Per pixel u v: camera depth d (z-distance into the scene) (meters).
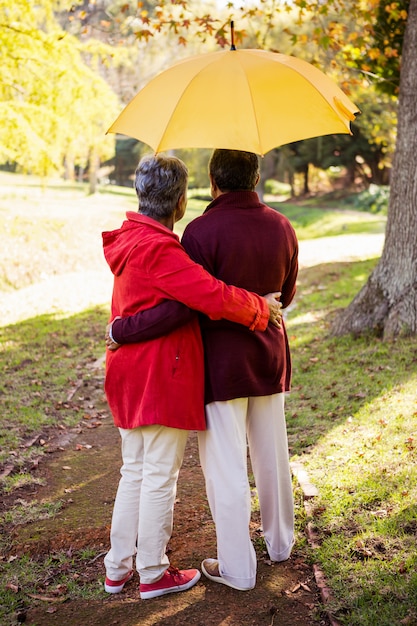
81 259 15.03
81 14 9.15
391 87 8.59
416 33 6.21
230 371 2.72
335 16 10.21
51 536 3.51
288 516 3.08
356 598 2.73
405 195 6.42
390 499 3.47
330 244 17.86
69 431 5.29
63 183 42.16
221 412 2.76
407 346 6.16
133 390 2.75
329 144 41.28
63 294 11.70
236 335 2.74
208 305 2.58
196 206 37.56
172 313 2.62
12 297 11.63
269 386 2.86
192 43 21.30
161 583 2.89
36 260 14.05
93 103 11.91
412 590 2.71
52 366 7.21
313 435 4.63
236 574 2.84
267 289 2.85
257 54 2.71
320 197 45.09
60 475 4.38
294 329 8.10
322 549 3.12
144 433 2.75
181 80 2.59
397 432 4.40
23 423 5.36
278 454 2.97
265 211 2.83
